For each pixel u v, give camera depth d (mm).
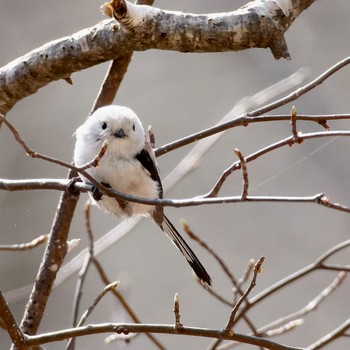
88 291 13750
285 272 13898
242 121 6004
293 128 5309
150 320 13922
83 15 15008
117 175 6391
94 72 15203
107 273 14109
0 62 14578
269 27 5758
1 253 12977
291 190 14086
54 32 14883
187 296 14117
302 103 13734
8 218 13320
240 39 5777
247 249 14305
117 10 5660
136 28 5820
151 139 6758
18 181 5586
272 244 14258
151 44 5922
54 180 5621
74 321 6668
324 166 13961
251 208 14477
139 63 15547
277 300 13633
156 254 14453
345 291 13469
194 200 4781
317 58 14234
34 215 13430
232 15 5793
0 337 10734
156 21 5820
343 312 13250
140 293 14117
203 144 8875
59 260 6801
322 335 13094
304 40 14406
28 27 14844
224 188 14359
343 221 14109
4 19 14797
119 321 8164
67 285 13633
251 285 5184
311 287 13680
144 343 12930
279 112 13727
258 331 7070
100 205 6637
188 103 15133
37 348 5816
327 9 14500
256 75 14641
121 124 6379
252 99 9469
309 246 14062
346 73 13805
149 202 4879
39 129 14477
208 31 5762
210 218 14547
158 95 15305
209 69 15297
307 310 7266
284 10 5824
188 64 15391
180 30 5793
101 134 6395
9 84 6504
